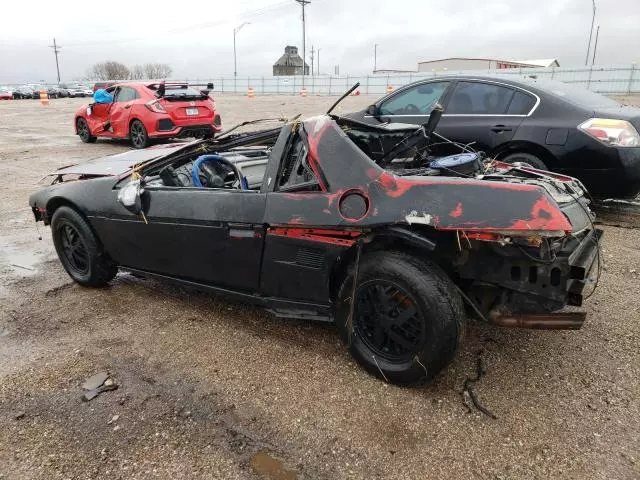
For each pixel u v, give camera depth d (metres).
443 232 2.66
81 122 13.12
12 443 2.45
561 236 2.38
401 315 2.69
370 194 2.69
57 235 4.23
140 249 3.74
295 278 3.02
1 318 3.70
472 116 5.77
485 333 3.36
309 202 2.87
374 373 2.87
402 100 6.43
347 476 2.22
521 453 2.32
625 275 4.18
